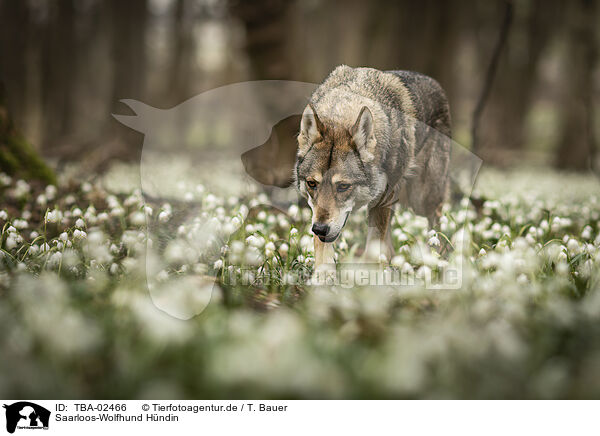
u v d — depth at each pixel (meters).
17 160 9.51
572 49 24.78
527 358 3.58
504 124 32.59
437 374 3.44
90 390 3.14
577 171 23.89
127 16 30.58
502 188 13.41
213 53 46.88
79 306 4.20
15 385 3.01
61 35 33.22
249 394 3.18
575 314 4.17
